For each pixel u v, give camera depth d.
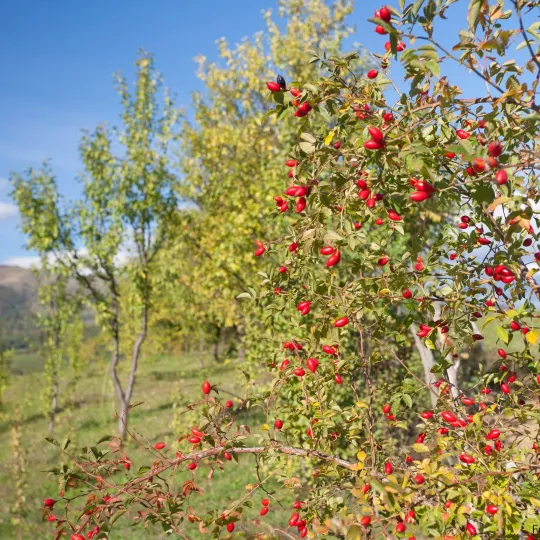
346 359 3.45
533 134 2.54
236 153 13.57
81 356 20.73
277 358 3.71
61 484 2.85
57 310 17.95
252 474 10.19
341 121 2.81
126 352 23.34
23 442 15.48
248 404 3.38
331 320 3.16
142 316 16.72
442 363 3.18
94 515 2.79
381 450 3.32
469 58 2.36
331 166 2.83
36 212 15.20
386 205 3.10
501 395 3.25
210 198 14.08
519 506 2.72
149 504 2.91
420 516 2.63
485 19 2.40
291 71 14.62
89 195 15.45
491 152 2.16
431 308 3.21
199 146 14.86
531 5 2.37
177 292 17.89
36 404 20.36
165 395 21.62
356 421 3.43
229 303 12.57
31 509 9.56
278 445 3.10
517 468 2.57
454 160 2.93
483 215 3.00
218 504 8.48
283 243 3.46
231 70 15.57
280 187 10.16
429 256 3.25
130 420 17.30
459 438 3.01
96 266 15.52
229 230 11.88
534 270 2.73
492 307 2.99
